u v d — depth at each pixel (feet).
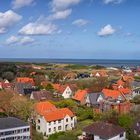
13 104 336.70
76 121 341.41
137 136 276.21
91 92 479.41
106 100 426.92
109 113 329.93
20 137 265.75
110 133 264.11
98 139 267.18
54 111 327.26
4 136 256.32
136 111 345.51
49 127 312.50
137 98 445.78
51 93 481.46
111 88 540.93
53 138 288.71
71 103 407.64
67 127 326.85
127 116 320.09
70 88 518.37
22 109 331.98
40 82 610.24
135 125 291.38
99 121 317.01
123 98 456.04
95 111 366.63
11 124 265.34
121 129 275.39
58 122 319.88
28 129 270.46
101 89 523.29
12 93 384.27
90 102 427.33
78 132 298.15
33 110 328.49
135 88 551.18
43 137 299.38
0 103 339.16
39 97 440.86
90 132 273.75
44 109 336.29
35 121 323.37
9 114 331.57
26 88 530.27
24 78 650.43
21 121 277.64
